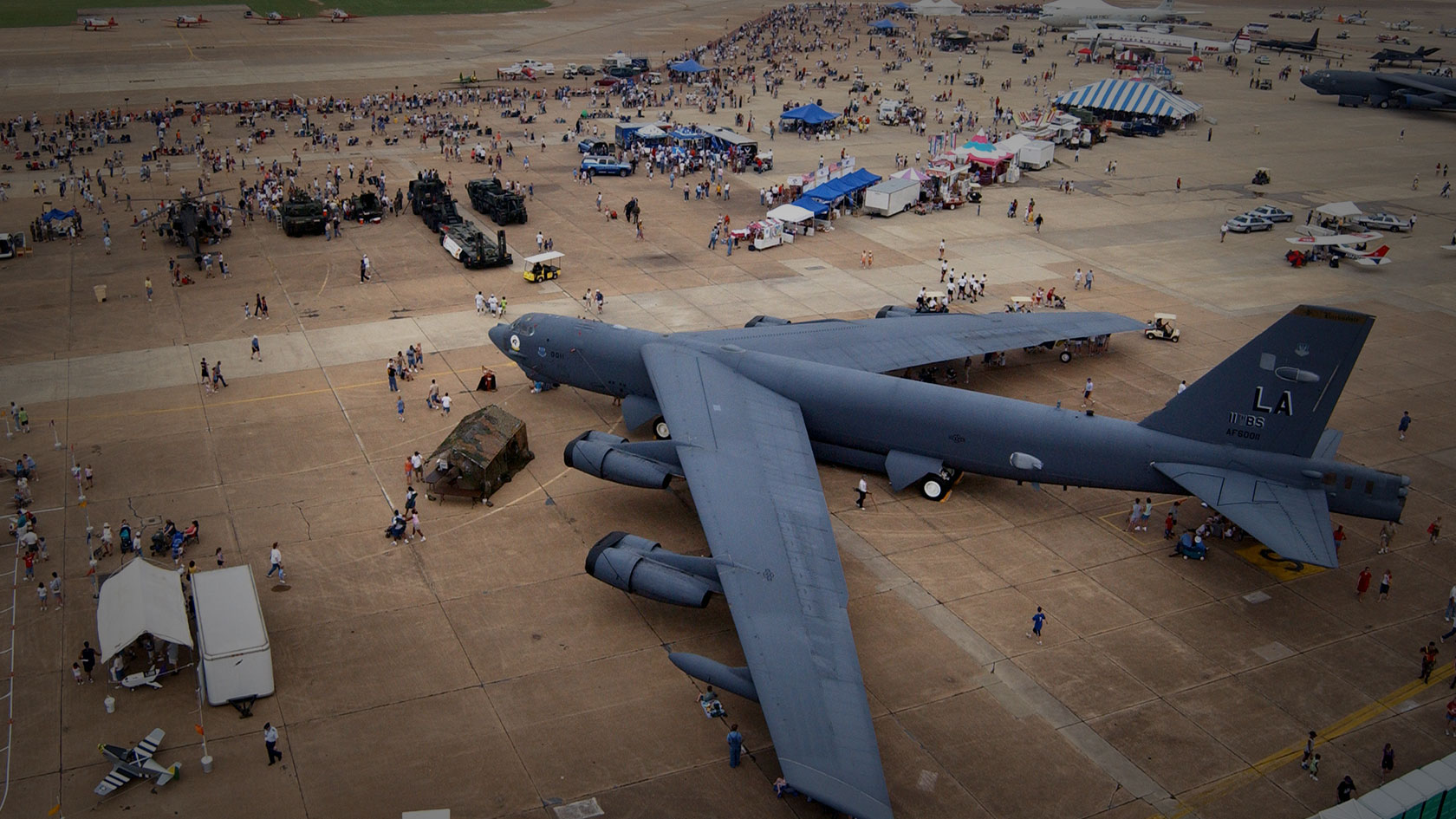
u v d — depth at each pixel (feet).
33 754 95.76
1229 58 609.42
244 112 422.00
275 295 220.23
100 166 328.70
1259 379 119.44
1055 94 496.23
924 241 268.41
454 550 130.31
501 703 103.71
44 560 125.70
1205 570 128.88
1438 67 570.46
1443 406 175.83
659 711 103.40
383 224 275.59
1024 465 136.36
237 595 110.63
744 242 263.08
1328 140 410.93
